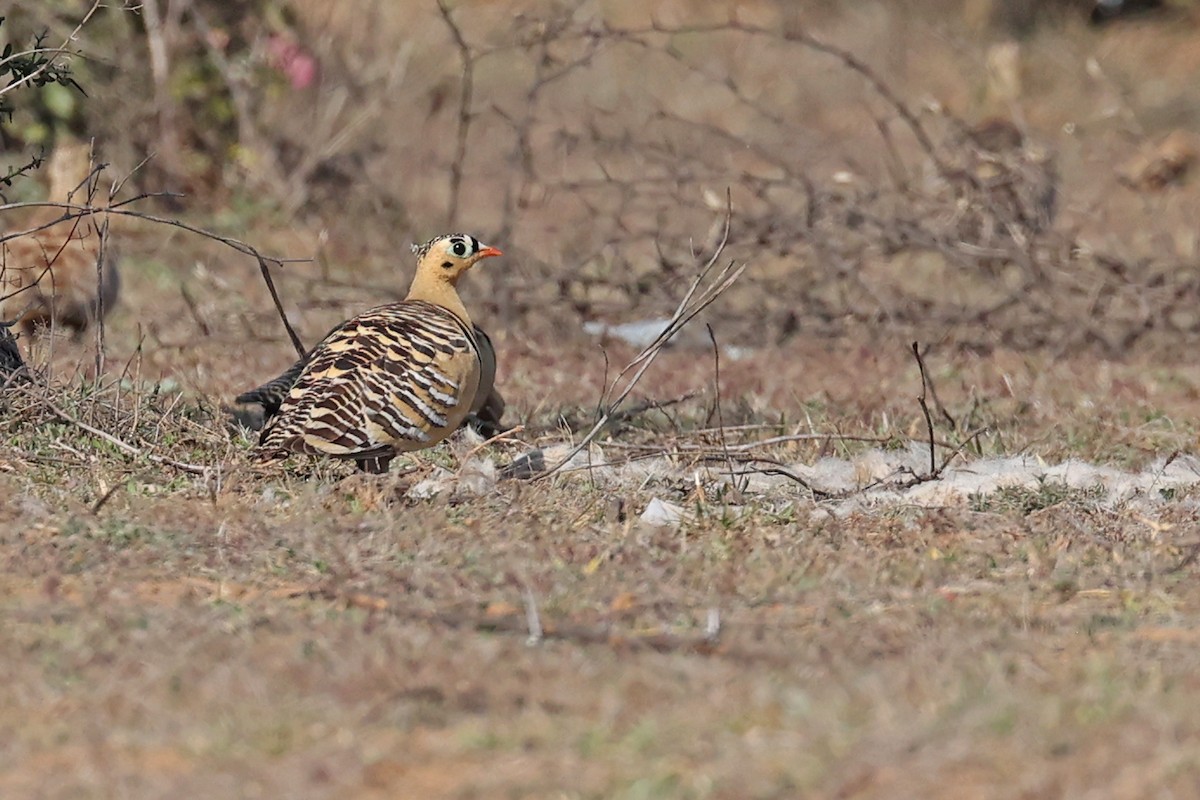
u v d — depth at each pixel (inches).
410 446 440.1
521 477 468.1
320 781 247.1
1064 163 1068.5
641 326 765.9
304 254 874.8
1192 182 1054.4
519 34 887.1
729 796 240.1
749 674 292.7
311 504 408.5
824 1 1521.9
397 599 337.7
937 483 474.6
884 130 775.1
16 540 371.2
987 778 246.2
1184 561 382.3
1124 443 547.5
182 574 356.5
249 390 590.2
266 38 977.5
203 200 934.4
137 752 259.1
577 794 242.1
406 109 1105.4
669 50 753.6
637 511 430.9
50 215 671.1
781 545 393.1
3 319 566.6
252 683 280.7
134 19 948.0
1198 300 753.6
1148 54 1417.3
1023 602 345.1
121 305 745.6
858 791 243.0
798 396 623.8
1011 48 1194.0
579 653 303.1
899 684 283.3
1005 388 641.6
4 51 523.5
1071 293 765.3
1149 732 256.4
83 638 302.7
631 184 758.5
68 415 464.1
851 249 745.6
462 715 274.1
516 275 767.7
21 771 252.2
